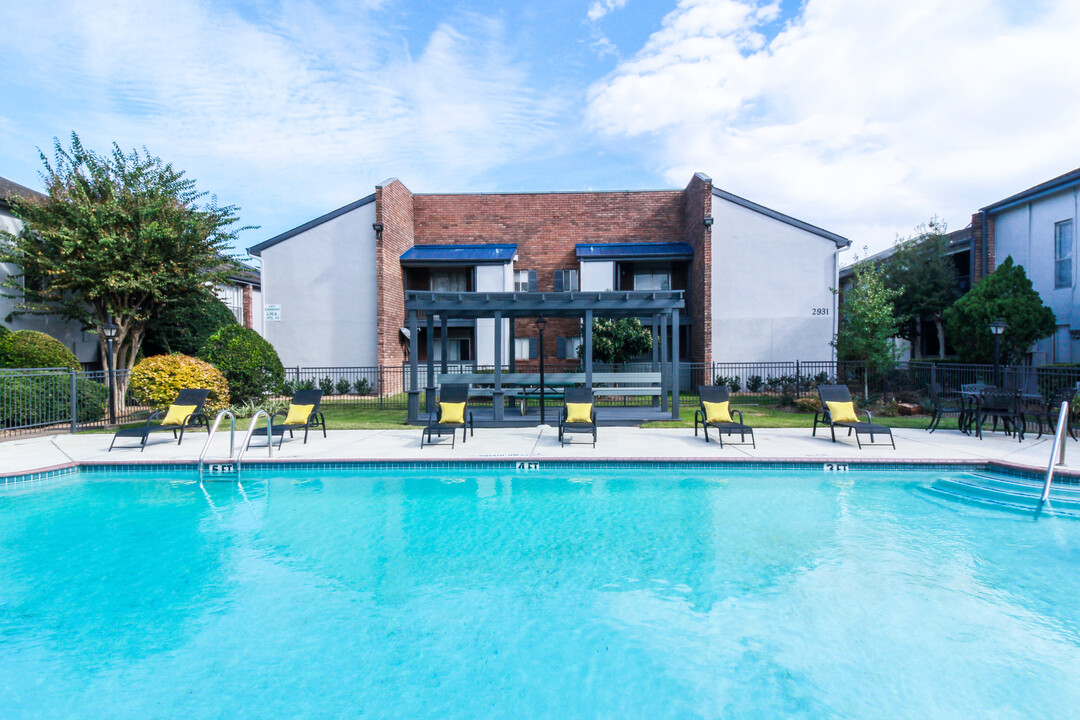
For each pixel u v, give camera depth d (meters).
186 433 12.02
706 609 4.39
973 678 3.48
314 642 3.97
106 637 4.04
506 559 5.42
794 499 7.26
